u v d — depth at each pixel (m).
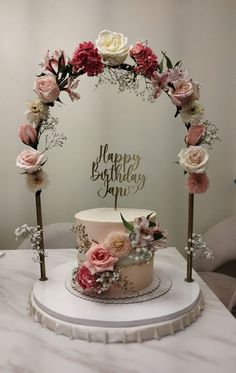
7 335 0.97
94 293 1.10
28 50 2.11
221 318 1.06
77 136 2.18
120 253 1.04
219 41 2.19
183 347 0.91
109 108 2.17
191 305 1.04
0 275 1.40
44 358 0.87
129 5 2.11
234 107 2.25
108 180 1.35
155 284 1.17
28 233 1.18
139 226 1.04
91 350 0.90
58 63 1.10
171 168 2.25
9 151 2.19
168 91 1.14
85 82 2.13
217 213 2.35
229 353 0.89
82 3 2.09
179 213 2.31
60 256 1.63
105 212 1.21
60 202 2.24
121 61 1.11
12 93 2.14
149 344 0.93
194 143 1.14
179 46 2.17
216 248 2.02
